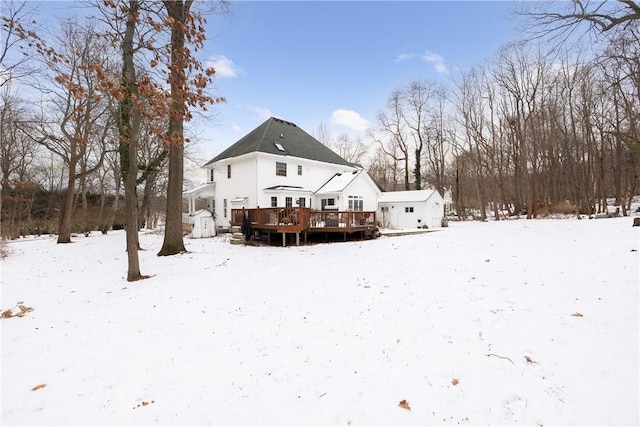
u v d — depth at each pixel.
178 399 3.25
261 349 4.25
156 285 7.86
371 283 7.06
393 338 4.39
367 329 4.72
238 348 4.31
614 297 4.97
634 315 4.37
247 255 11.78
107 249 14.66
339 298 6.15
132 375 3.75
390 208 25.75
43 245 16.59
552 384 3.21
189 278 8.42
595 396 3.01
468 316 4.89
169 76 7.86
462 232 15.09
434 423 2.79
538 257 7.99
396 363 3.77
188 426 2.85
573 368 3.43
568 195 29.48
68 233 17.67
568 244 9.20
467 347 4.02
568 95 22.75
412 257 9.54
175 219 12.41
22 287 8.32
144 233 23.41
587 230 11.64
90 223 27.53
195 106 8.73
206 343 4.50
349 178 22.20
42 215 33.22
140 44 8.09
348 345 4.26
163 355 4.21
